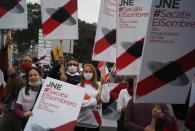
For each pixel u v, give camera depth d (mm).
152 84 1777
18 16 3740
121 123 3363
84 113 3670
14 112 3549
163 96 1796
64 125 3213
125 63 3062
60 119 3215
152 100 1798
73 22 3850
